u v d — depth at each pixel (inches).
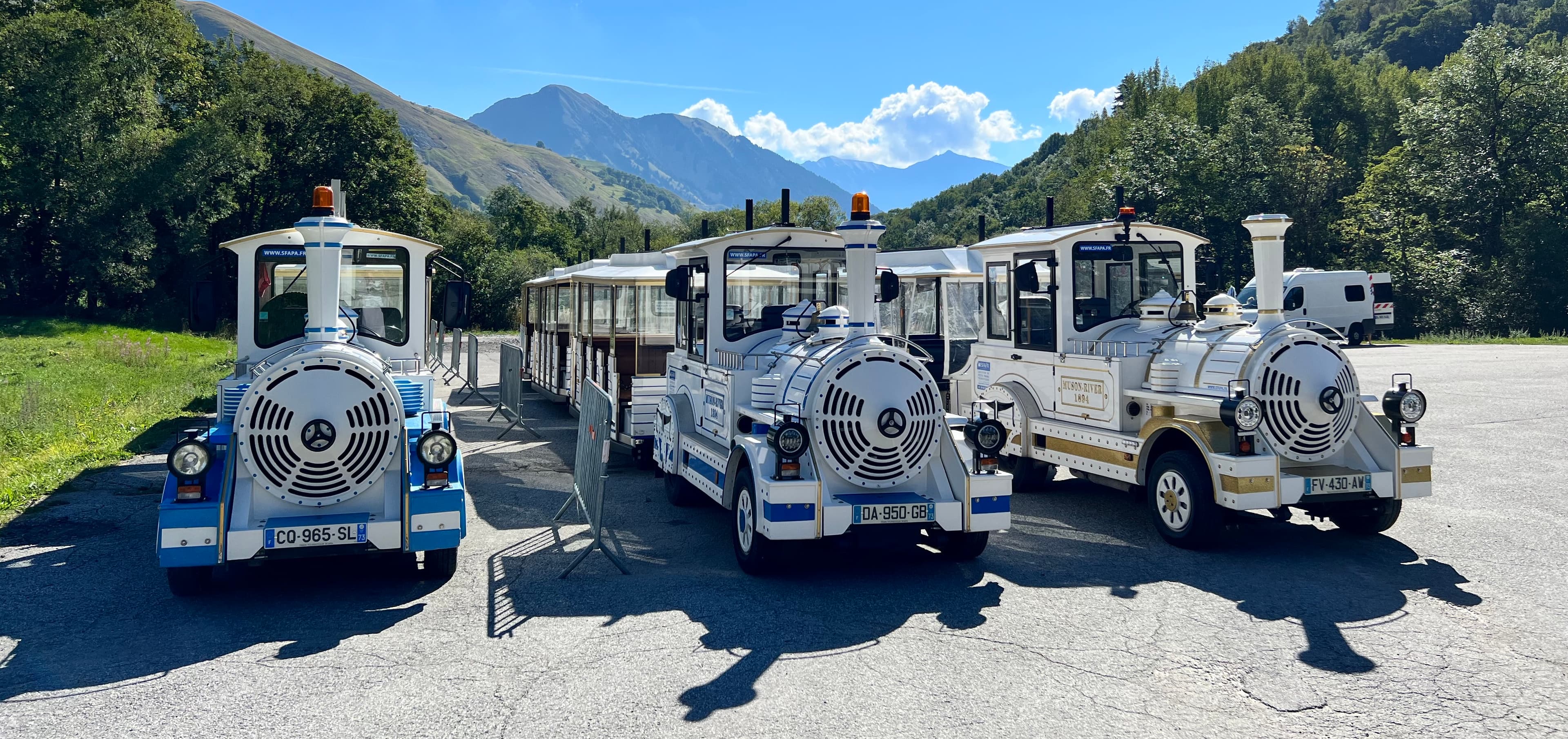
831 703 171.5
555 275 708.0
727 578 253.1
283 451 222.1
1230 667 189.0
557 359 634.2
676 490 341.7
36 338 1038.4
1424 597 232.2
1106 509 340.2
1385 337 1445.6
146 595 234.4
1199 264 366.6
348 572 256.4
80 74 1277.1
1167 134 1726.1
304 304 301.1
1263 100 1822.1
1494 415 522.0
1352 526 295.3
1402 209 1659.7
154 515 319.6
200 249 1466.5
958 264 525.0
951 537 268.4
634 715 166.7
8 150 1267.2
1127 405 313.0
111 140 1332.4
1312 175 1664.6
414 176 1841.8
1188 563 266.4
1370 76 2871.6
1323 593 236.7
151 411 563.8
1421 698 173.0
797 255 314.5
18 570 254.2
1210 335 297.0
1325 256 1699.1
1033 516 327.9
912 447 251.6
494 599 233.6
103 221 1318.9
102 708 167.9
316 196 249.6
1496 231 1556.3
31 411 483.2
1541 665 187.9
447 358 1067.9
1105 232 345.4
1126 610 225.3
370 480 229.0
